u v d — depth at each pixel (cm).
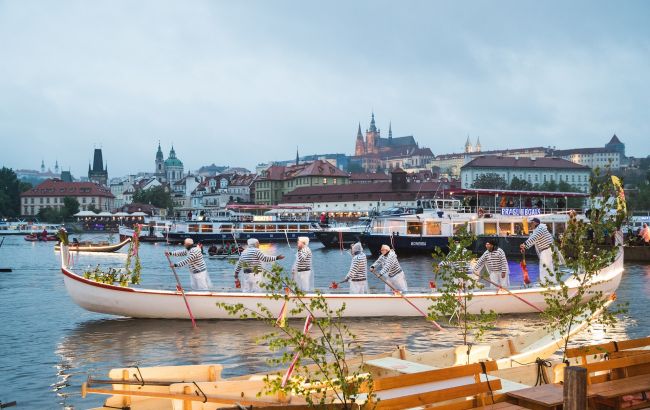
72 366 1580
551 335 1501
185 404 929
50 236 11512
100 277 2188
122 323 2142
